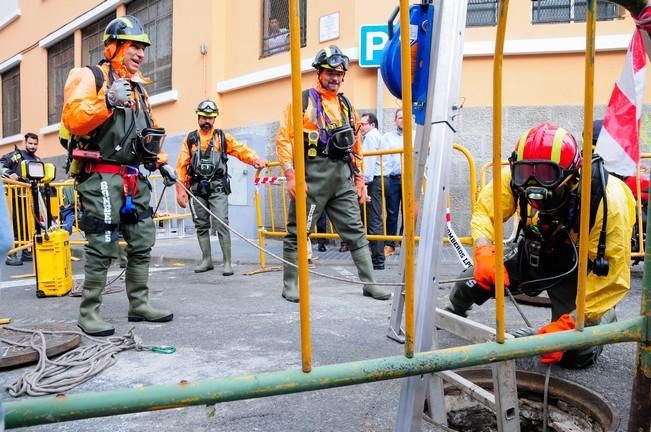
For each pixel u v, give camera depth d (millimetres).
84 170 3252
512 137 7500
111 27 3205
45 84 14422
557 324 2041
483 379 2492
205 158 5672
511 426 1796
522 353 1501
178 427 2062
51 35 13875
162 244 8383
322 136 4070
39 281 4707
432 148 1948
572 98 7379
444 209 1886
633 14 1582
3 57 16234
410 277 1380
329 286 4984
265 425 2078
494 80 1407
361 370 1361
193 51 9953
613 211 2242
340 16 7836
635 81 2303
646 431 1725
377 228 5840
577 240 2441
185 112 10195
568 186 2240
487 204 2617
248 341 3160
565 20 7434
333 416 2154
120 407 1198
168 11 10703
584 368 2732
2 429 1038
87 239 3283
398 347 3016
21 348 2852
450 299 3148
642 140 7109
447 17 2041
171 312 3709
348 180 4254
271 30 8977
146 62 11344
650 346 1655
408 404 1736
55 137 14047
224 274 5703
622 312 3838
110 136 3189
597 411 2227
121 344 3035
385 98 7574
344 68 4098
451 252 6477
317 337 3227
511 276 2807
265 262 6500
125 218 3436
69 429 2051
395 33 2160
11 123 16391
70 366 2654
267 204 8641
